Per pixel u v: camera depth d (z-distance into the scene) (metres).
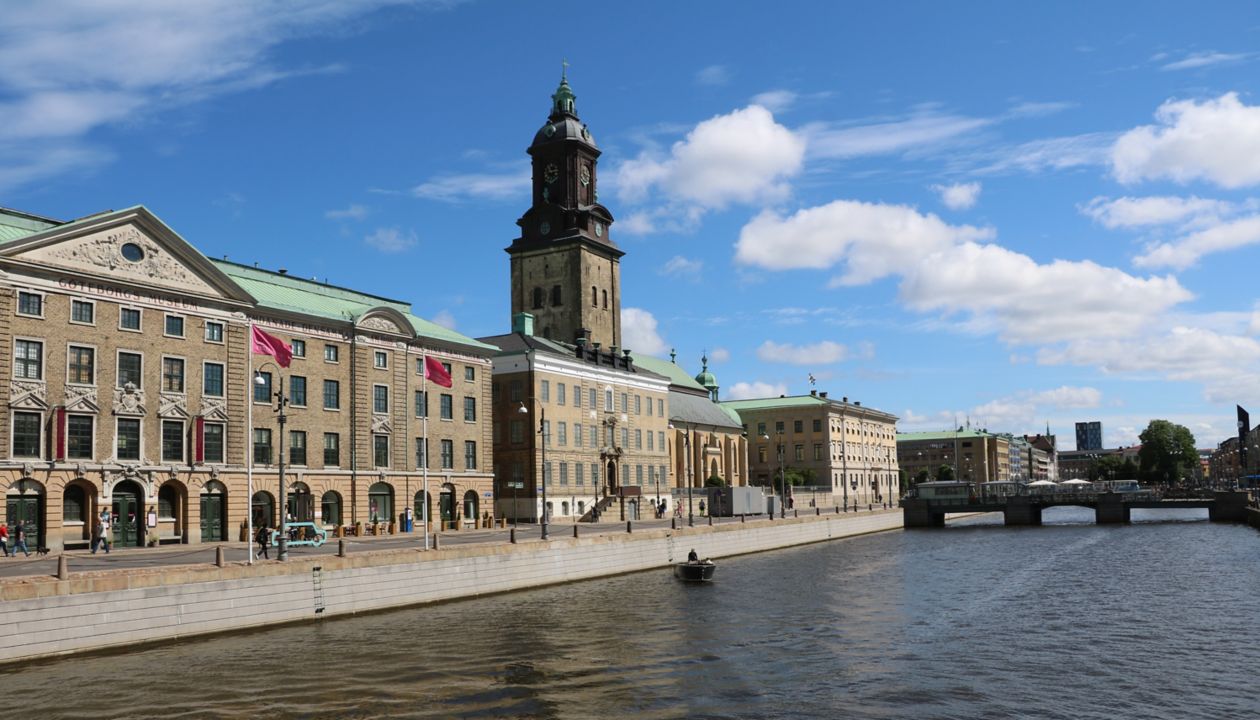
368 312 82.25
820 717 31.45
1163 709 32.28
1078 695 34.06
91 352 63.91
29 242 60.44
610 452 120.56
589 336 146.25
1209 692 34.31
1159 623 48.03
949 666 38.62
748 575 71.69
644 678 36.56
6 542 57.75
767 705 32.88
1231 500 134.50
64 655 38.62
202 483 69.38
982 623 48.59
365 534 79.31
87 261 63.75
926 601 56.56
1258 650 41.22
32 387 60.75
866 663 39.19
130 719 30.89
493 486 102.56
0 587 37.06
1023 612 52.16
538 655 40.38
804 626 47.72
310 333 78.38
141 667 37.38
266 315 75.19
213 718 31.05
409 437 86.38
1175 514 170.50
